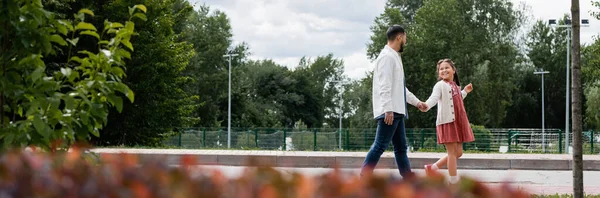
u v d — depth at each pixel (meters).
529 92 85.69
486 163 18.48
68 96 5.59
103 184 3.13
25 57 5.70
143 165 3.63
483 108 65.38
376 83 10.44
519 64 82.31
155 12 36.91
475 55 66.00
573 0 7.90
